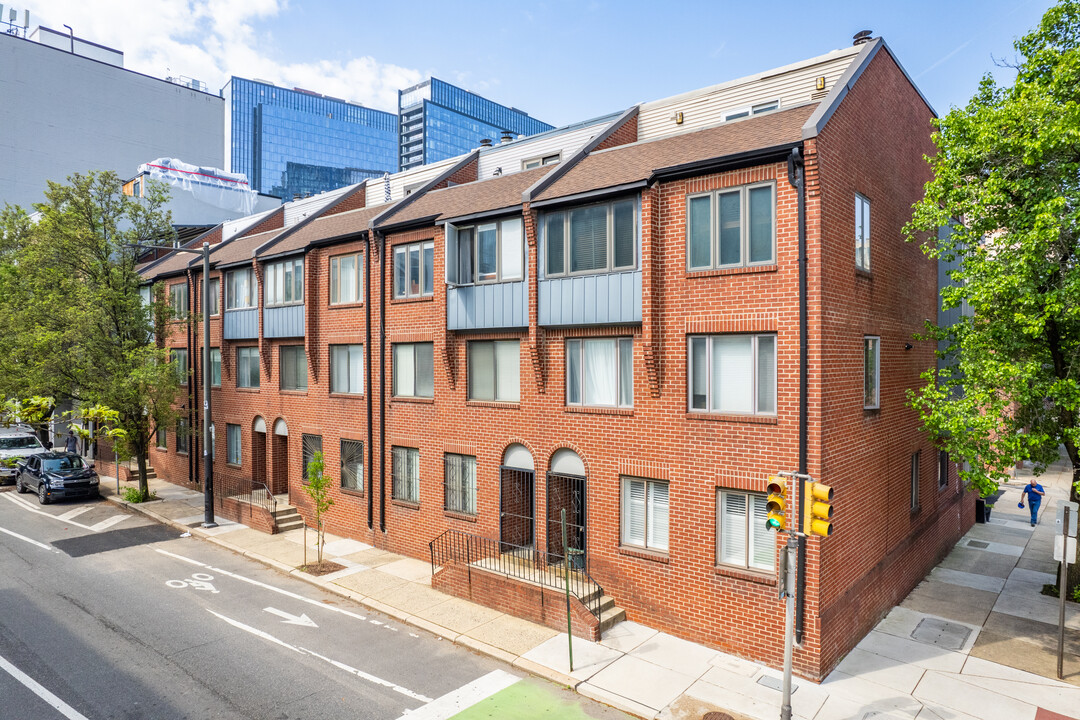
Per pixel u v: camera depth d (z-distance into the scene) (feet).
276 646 42.22
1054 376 45.91
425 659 40.63
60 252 80.07
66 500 86.28
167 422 83.25
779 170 39.22
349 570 56.95
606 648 41.52
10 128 186.60
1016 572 58.39
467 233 55.62
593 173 50.01
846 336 41.88
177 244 113.39
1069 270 43.14
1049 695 36.17
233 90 577.43
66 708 34.27
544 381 50.26
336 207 88.58
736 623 40.50
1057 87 42.70
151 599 50.34
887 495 48.83
